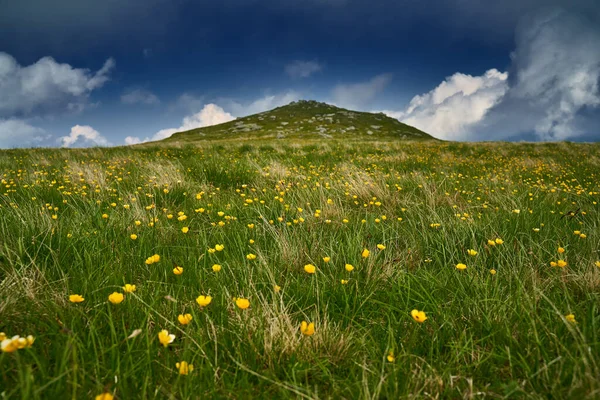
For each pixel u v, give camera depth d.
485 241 2.88
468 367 1.43
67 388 1.16
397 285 2.07
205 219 3.64
